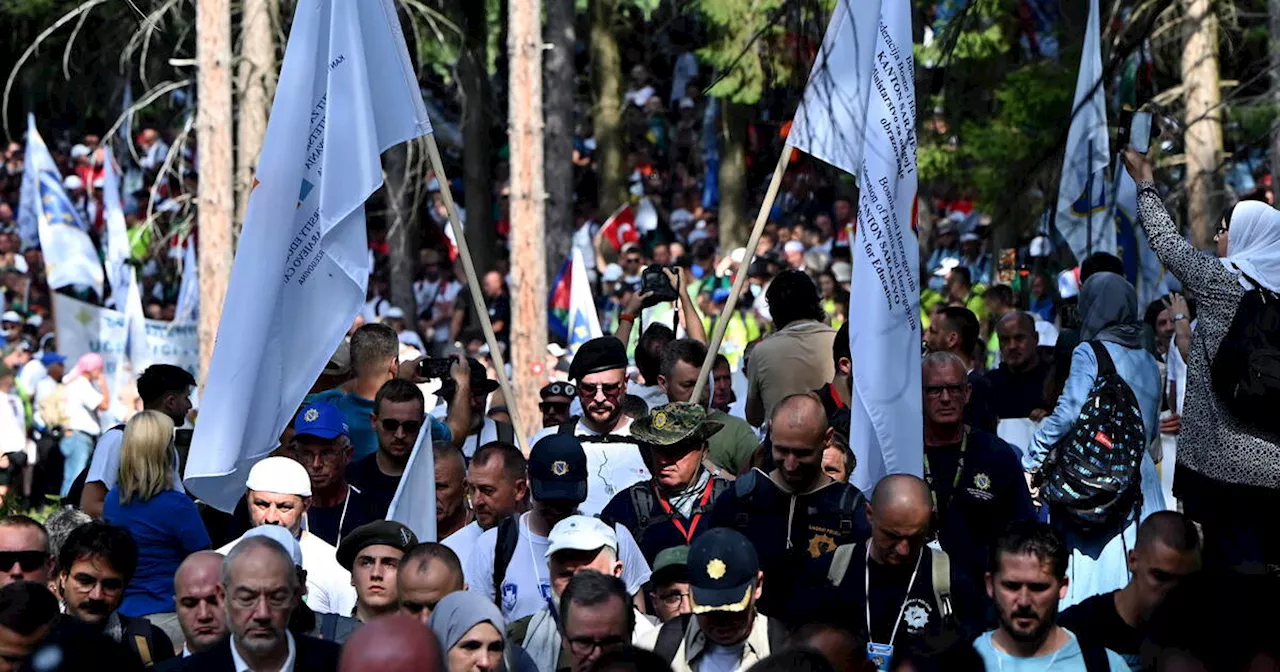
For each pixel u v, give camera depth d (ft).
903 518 55.57
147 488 69.87
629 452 73.15
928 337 86.63
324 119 72.49
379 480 72.69
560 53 197.06
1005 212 82.64
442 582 55.26
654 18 237.86
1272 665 42.01
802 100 70.33
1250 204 61.52
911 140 68.90
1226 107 144.05
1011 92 140.05
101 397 161.68
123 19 191.01
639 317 94.43
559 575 57.62
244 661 52.21
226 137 143.64
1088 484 67.00
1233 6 144.05
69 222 198.29
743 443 75.56
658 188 218.59
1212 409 60.85
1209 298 61.16
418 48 170.60
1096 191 90.43
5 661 54.29
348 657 36.70
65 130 255.09
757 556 55.57
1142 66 91.20
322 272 72.08
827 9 78.54
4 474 155.94
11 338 190.90
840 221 172.96
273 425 70.90
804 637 49.21
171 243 210.59
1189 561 53.36
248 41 147.43
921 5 130.41
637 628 57.77
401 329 185.68
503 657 51.75
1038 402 83.56
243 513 73.10
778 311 78.38
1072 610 55.01
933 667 51.90
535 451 62.13
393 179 207.51
